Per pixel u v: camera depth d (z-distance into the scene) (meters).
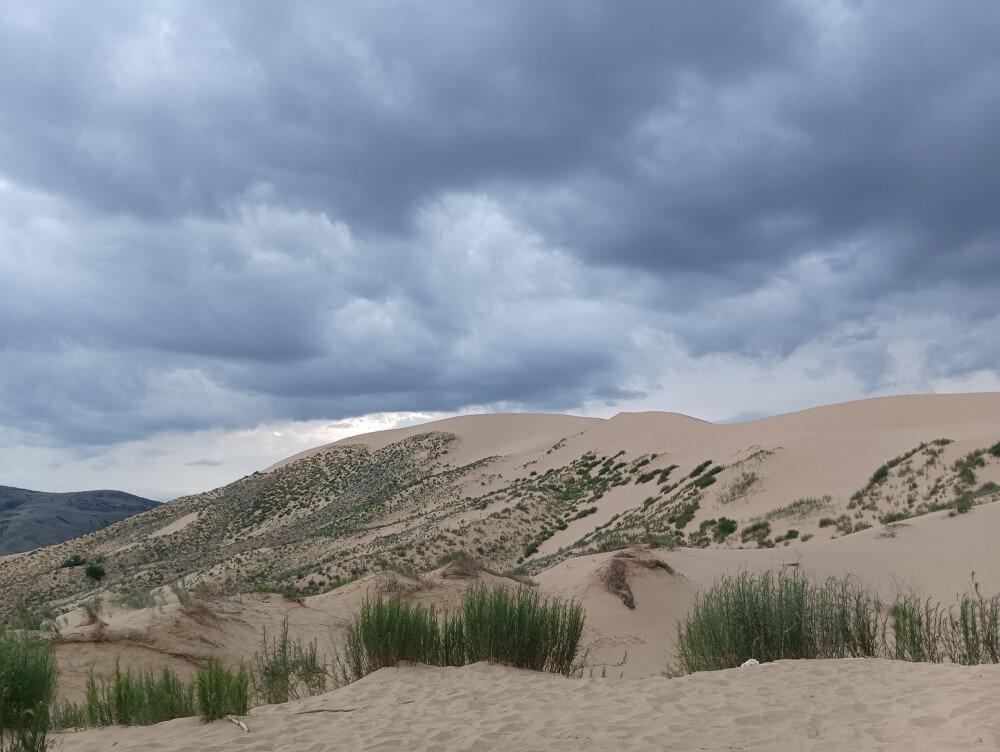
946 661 9.77
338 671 11.30
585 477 61.88
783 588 10.33
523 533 46.97
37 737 6.89
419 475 83.50
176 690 8.96
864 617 10.04
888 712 6.46
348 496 81.88
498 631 10.15
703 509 39.19
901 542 21.78
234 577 50.44
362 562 40.06
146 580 55.91
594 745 6.21
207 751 6.72
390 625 10.34
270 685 9.90
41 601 59.91
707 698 7.43
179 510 87.81
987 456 31.27
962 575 18.52
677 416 72.19
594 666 13.95
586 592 18.16
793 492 37.09
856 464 38.53
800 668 8.41
